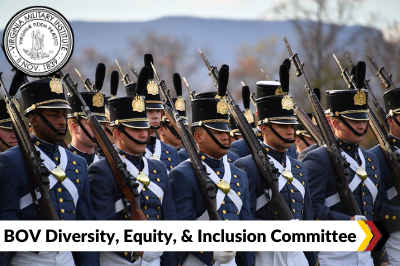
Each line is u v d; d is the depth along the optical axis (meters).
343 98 11.90
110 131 11.77
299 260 10.50
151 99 12.12
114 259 9.50
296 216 10.88
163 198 9.97
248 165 10.72
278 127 10.91
